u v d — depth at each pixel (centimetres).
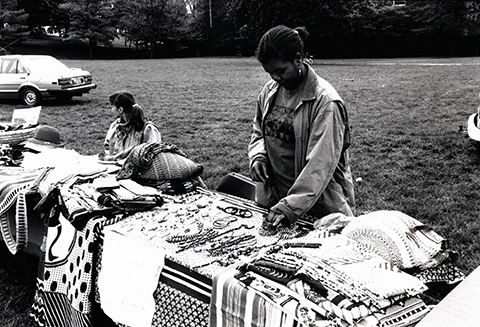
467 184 598
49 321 292
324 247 217
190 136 928
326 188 264
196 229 266
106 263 261
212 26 4538
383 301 179
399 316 178
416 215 507
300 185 246
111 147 464
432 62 2773
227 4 4328
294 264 201
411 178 632
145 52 4550
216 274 209
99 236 273
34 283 380
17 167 401
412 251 213
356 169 679
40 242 351
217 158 762
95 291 273
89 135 941
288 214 246
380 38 3731
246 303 193
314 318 176
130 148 429
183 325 223
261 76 2072
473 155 723
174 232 262
